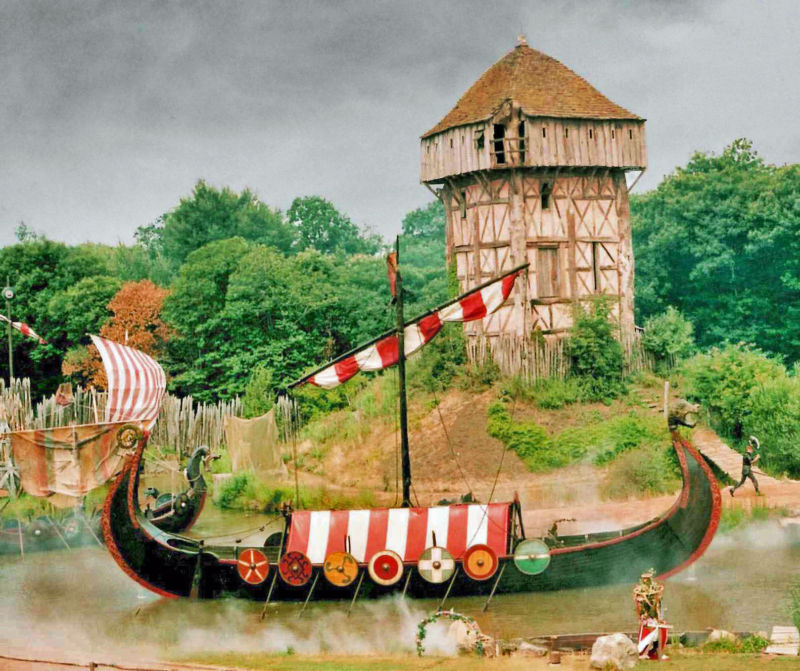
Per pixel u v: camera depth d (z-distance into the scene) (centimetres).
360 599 2372
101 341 3553
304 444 4381
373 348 2773
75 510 3158
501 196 4500
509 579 2352
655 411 4038
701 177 6281
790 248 5875
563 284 4506
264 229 10100
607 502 3356
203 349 5653
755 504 3072
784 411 3625
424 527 2378
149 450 4512
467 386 4281
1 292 6253
